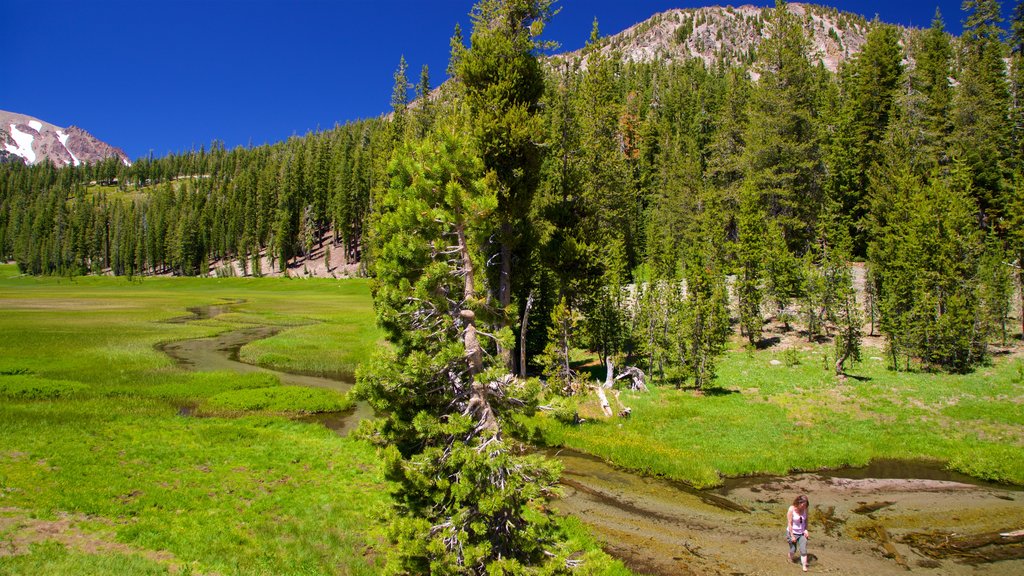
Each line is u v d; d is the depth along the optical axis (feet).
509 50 98.43
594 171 132.05
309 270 440.04
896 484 61.41
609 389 99.25
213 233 522.06
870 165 170.81
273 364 129.70
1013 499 56.75
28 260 589.32
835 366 100.68
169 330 176.86
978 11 190.49
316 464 63.41
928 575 43.57
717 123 234.38
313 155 537.24
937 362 98.94
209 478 56.70
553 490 34.42
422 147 37.58
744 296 123.24
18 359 117.29
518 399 35.88
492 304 37.17
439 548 30.27
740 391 96.63
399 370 34.30
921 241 104.22
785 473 65.46
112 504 47.73
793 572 44.32
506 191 93.71
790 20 175.94
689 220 205.26
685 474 63.93
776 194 155.63
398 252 35.40
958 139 152.97
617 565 44.27
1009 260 114.73
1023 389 82.23
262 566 40.16
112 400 88.58
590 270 110.11
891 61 183.11
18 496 47.09
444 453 33.35
